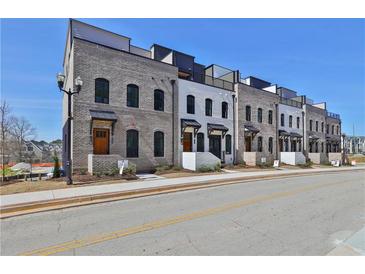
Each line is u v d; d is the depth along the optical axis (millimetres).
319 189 11508
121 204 7996
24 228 5527
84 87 14453
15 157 40094
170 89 18953
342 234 5199
